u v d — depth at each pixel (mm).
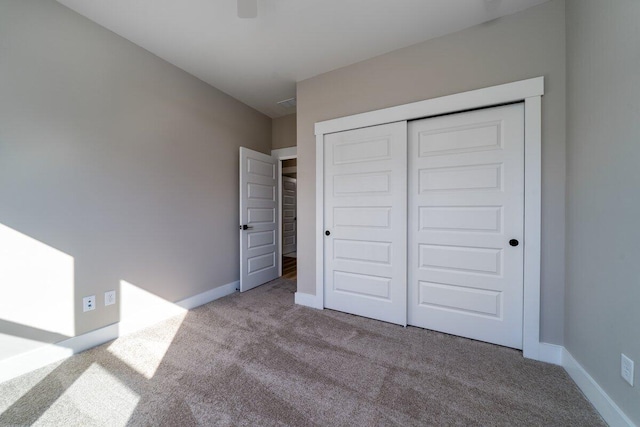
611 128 1230
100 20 1939
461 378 1582
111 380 1554
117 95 2094
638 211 1055
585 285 1454
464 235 2074
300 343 2000
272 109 3639
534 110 1777
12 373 1578
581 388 1462
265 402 1382
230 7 1825
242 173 3252
